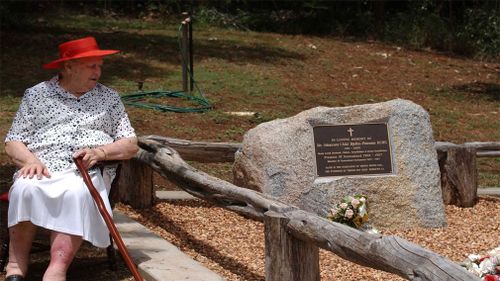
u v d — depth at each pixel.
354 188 7.12
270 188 6.99
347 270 5.90
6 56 13.64
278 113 11.26
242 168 7.23
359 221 6.75
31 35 15.53
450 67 15.73
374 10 19.66
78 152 5.10
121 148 5.32
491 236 6.96
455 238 6.92
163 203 7.61
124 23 18.25
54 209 5.01
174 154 7.03
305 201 7.02
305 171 7.07
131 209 7.38
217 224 7.02
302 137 7.12
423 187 7.25
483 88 14.07
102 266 5.75
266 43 16.59
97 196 4.97
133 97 11.51
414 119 7.33
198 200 7.77
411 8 18.91
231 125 10.50
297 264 5.09
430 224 7.21
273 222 5.10
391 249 4.27
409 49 17.34
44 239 5.98
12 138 5.32
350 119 7.23
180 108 10.95
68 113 5.30
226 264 6.00
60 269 5.00
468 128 11.20
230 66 14.06
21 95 11.27
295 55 15.53
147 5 19.98
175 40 16.17
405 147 7.27
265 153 7.03
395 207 7.18
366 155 7.20
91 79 5.34
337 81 13.78
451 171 7.84
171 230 6.83
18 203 5.04
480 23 17.38
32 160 5.15
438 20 17.97
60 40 15.30
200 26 18.62
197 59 14.46
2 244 5.94
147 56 14.44
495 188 8.56
